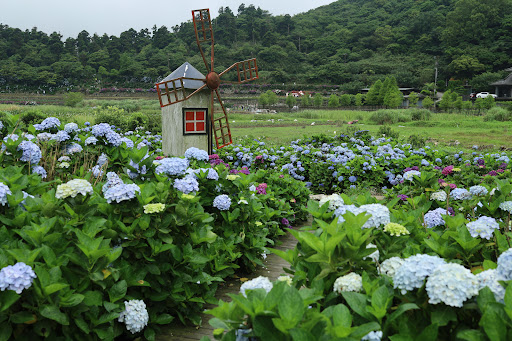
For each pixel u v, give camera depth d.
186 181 3.59
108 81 117.31
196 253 3.40
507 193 3.13
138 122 17.20
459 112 53.34
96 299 2.48
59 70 115.69
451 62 101.62
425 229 2.92
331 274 1.99
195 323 3.38
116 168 5.11
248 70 11.45
